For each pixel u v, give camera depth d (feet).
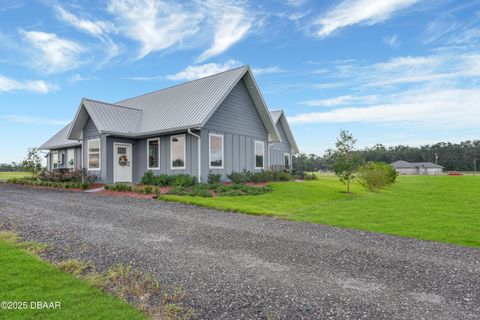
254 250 17.90
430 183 83.82
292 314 10.80
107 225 23.11
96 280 13.17
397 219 28.09
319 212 31.24
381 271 14.96
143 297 11.86
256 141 62.49
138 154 57.41
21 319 9.98
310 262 16.06
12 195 40.63
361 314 10.84
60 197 38.45
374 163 65.46
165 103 60.49
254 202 35.94
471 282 13.76
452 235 22.24
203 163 48.83
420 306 11.48
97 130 55.83
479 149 319.06
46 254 16.39
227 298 11.93
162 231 21.71
